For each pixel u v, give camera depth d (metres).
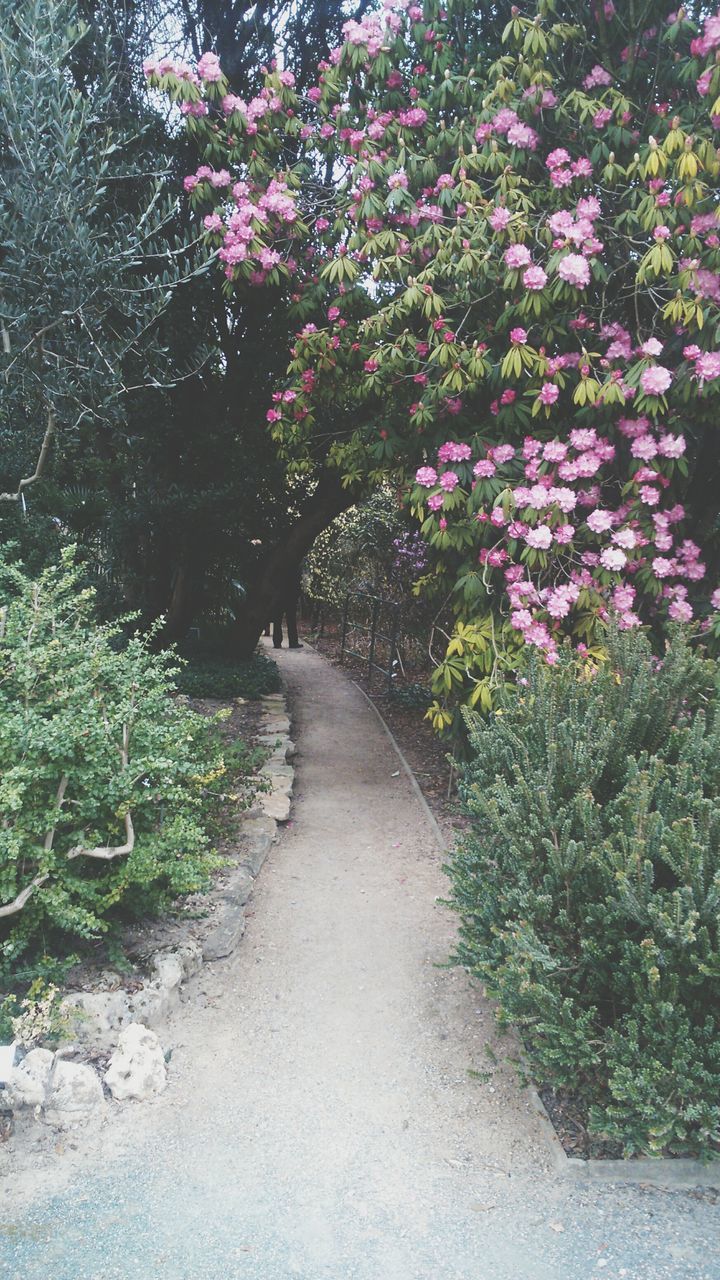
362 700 9.55
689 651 3.53
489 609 4.97
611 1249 2.30
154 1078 2.89
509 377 4.54
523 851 2.93
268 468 8.68
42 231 4.54
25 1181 2.48
